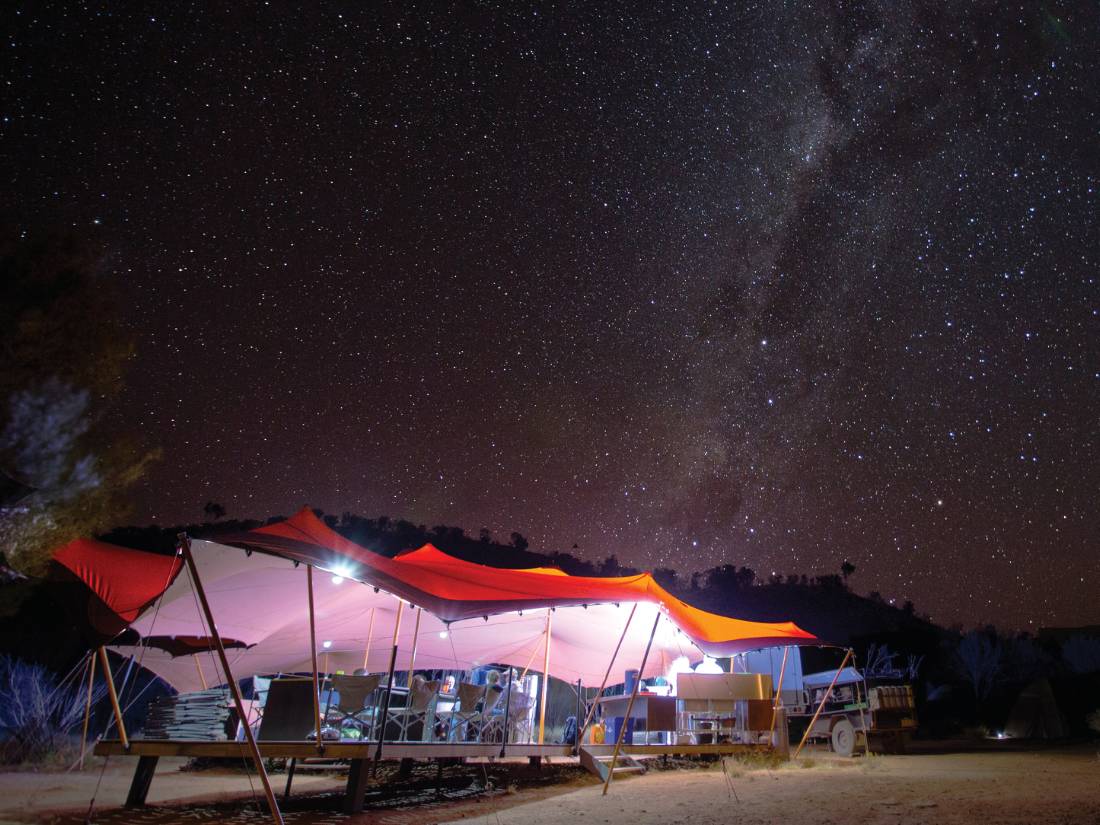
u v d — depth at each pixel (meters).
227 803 8.20
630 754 12.23
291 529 8.58
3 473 10.34
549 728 17.88
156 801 8.37
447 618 8.49
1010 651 44.06
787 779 10.03
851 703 16.69
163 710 9.52
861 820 5.89
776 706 14.02
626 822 6.39
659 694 14.64
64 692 15.22
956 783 8.81
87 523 10.72
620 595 11.27
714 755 13.40
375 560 9.02
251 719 10.88
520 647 15.34
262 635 11.79
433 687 10.43
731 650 12.65
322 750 7.61
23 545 10.10
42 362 10.45
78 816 7.08
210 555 8.63
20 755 13.01
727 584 80.31
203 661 12.31
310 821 6.89
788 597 75.25
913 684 42.94
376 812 7.53
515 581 11.34
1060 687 30.94
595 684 16.97
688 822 6.27
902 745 16.38
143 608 7.89
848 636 58.75
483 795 9.07
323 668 14.46
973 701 38.84
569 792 9.36
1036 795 7.36
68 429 10.49
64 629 17.75
